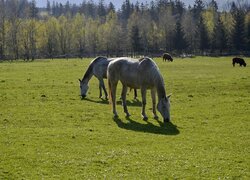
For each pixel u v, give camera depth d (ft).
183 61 278.05
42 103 86.89
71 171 43.57
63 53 450.71
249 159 47.78
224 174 42.63
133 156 48.91
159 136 58.90
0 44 399.65
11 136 58.03
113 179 41.16
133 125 66.49
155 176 42.09
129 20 551.18
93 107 82.58
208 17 532.32
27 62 274.57
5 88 111.24
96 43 472.85
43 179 41.04
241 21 434.71
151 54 427.74
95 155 49.24
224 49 436.76
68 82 126.72
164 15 536.42
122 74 72.54
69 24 491.31
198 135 59.82
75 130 62.13
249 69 187.11
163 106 68.18
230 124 67.46
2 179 41.04
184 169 44.19
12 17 433.48
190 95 98.89
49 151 50.78
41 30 452.35
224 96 97.45
